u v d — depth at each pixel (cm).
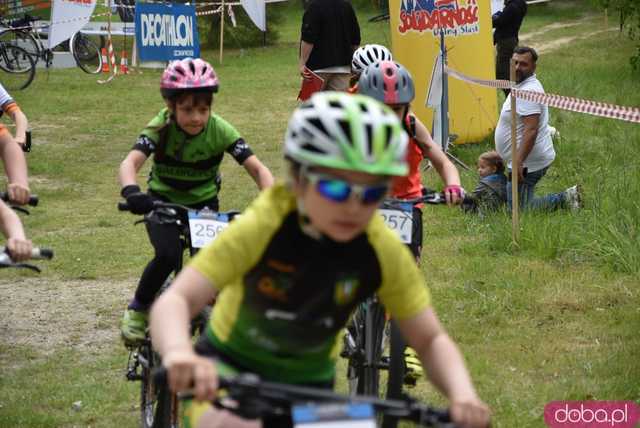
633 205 1397
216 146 784
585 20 5031
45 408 888
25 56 3138
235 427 441
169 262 744
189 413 470
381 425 724
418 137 811
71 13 3253
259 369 477
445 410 402
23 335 1087
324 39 2003
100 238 1496
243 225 441
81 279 1298
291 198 438
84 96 2925
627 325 1037
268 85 3194
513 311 1095
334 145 396
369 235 444
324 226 417
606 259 1235
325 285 448
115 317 1151
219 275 438
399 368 734
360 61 945
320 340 471
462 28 2009
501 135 1502
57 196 1773
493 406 855
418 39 1977
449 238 1415
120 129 2436
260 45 4422
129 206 721
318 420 387
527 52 1469
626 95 2616
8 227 650
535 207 1472
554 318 1071
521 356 972
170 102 754
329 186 402
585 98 2578
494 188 1514
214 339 479
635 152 1839
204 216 728
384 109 416
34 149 2177
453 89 2044
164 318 420
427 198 785
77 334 1093
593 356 959
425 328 457
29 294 1233
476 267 1248
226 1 4334
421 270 1258
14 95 2914
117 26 3697
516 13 2238
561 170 1755
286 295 450
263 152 2167
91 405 891
